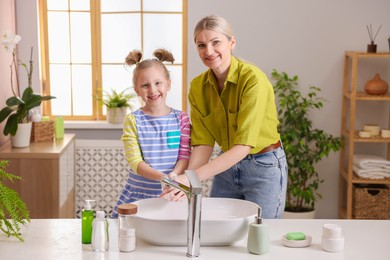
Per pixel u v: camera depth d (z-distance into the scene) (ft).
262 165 9.12
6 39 13.03
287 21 15.60
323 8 15.57
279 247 6.92
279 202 9.35
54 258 6.56
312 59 15.72
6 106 14.32
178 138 9.52
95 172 15.96
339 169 16.10
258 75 8.58
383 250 6.83
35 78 15.56
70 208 14.69
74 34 16.19
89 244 6.98
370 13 15.60
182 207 7.68
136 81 9.45
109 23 16.15
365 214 15.07
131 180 9.40
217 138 9.37
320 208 16.26
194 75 15.74
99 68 16.29
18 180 12.86
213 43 8.37
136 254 6.69
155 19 16.08
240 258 6.59
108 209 16.08
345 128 15.79
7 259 6.52
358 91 15.79
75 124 15.83
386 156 16.05
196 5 15.48
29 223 7.71
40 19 16.06
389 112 15.89
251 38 15.64
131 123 9.45
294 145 15.34
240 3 15.51
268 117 9.00
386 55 14.52
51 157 12.83
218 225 6.80
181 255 6.67
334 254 6.72
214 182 9.70
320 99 15.85
